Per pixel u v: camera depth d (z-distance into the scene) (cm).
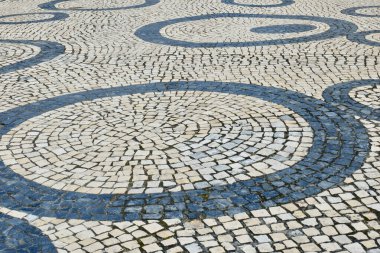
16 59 968
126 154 568
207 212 456
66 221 449
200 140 598
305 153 557
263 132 614
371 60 897
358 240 412
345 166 527
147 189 496
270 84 786
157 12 1395
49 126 650
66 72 879
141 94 759
